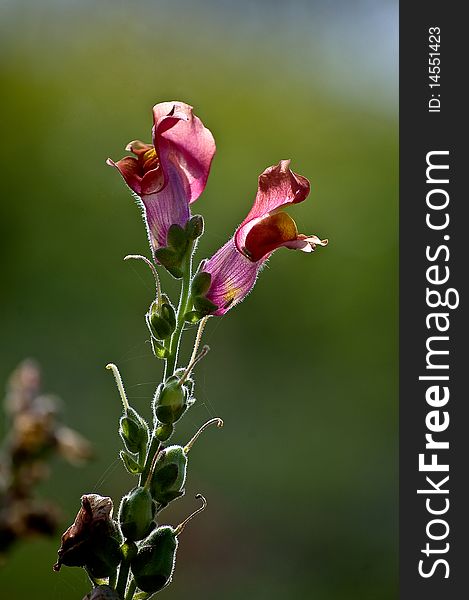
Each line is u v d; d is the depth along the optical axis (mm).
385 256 11805
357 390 10633
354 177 12922
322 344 10922
